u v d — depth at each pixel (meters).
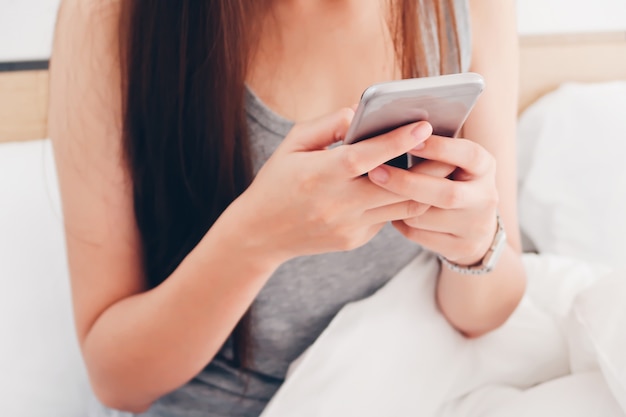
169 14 0.50
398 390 0.58
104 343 0.54
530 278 0.78
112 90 0.54
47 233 0.82
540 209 1.12
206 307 0.48
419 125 0.32
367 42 0.56
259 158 0.55
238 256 0.44
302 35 0.54
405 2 0.54
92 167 0.54
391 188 0.36
